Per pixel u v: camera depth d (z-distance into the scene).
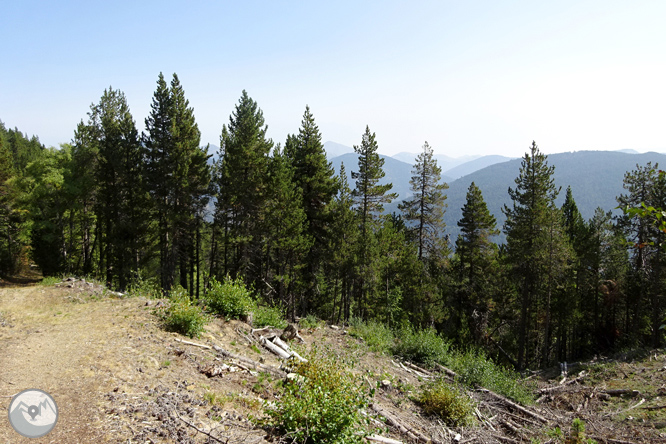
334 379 7.11
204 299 13.18
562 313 32.41
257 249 29.39
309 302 34.22
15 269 32.97
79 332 9.61
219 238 29.84
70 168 29.95
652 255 27.95
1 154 33.41
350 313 32.84
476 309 33.31
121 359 7.93
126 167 29.09
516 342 34.91
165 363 8.10
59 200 29.34
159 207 27.56
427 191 32.00
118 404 6.06
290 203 25.38
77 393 6.27
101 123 31.98
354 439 6.05
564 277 29.67
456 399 10.17
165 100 28.05
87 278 19.50
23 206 31.00
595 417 11.77
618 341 33.41
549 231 26.73
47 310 12.04
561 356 38.66
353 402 6.51
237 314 13.02
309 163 30.20
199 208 29.45
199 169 28.92
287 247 25.66
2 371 6.92
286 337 12.92
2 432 4.94
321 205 30.66
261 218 29.02
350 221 27.80
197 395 6.99
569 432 9.87
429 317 30.67
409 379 12.62
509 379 13.62
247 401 7.18
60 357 7.82
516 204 29.14
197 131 29.83
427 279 31.34
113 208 29.73
